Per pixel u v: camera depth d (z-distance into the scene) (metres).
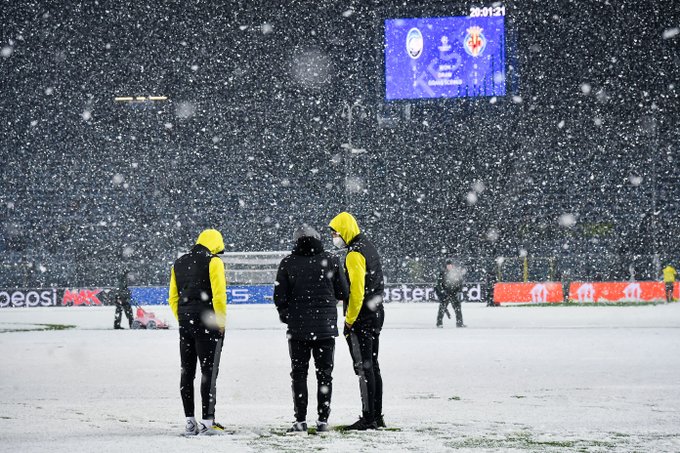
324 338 7.27
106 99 68.12
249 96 69.06
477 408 8.65
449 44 56.47
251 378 11.72
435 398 9.48
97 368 13.19
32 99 66.38
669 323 22.92
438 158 62.84
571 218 53.75
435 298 38.28
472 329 21.33
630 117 62.62
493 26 56.31
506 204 56.62
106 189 63.53
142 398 9.82
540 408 8.61
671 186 60.62
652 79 63.31
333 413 8.51
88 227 58.19
